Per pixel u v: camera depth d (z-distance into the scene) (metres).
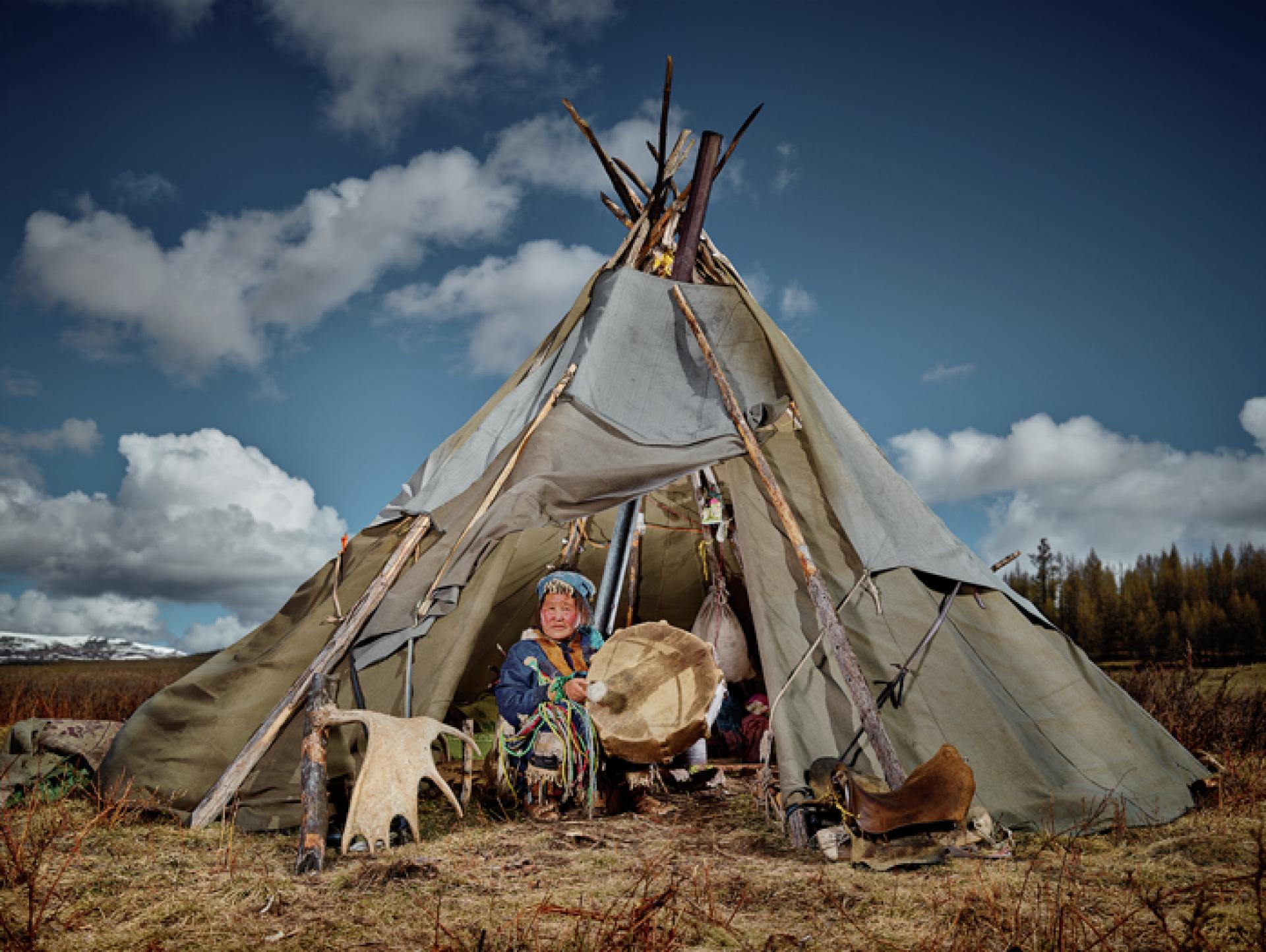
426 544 4.36
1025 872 2.97
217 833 3.54
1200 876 2.88
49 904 2.62
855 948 2.30
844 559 4.36
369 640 4.12
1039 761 3.95
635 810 4.01
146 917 2.54
